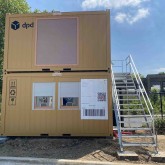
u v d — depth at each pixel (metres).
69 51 12.51
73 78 12.34
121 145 9.86
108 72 12.25
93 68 12.30
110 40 12.41
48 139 11.84
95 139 11.83
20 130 12.23
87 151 9.95
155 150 9.89
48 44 12.60
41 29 12.71
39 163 8.52
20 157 8.98
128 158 9.11
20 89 12.45
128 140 11.65
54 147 10.58
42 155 9.45
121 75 15.84
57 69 12.45
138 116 11.22
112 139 11.84
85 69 12.34
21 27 12.77
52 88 12.38
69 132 12.05
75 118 12.11
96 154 9.57
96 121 12.02
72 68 12.39
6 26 12.81
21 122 12.27
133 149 10.19
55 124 12.14
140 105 13.12
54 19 12.70
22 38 12.71
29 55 12.59
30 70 12.52
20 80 12.51
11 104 12.41
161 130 15.41
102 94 12.15
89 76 12.29
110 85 12.18
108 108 12.05
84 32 12.52
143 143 10.12
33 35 12.69
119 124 10.48
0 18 20.94
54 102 12.27
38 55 12.57
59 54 12.52
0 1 21.14
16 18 12.84
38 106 12.34
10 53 12.68
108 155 9.59
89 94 12.17
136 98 13.70
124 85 14.98
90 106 12.10
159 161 9.05
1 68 20.45
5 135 12.24
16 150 10.18
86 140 11.66
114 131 12.77
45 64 12.51
